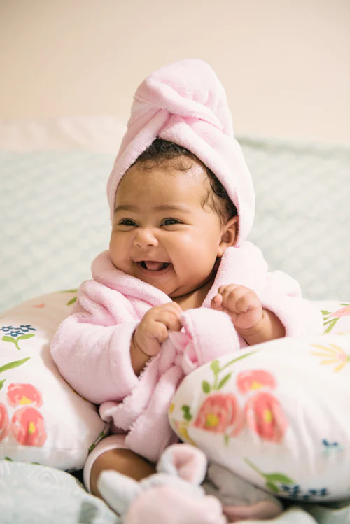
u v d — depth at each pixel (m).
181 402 0.69
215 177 1.04
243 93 2.03
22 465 0.76
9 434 0.79
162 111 1.03
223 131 1.12
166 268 0.99
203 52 2.01
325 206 1.61
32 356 0.89
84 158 1.71
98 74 2.01
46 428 0.80
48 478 0.75
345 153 1.73
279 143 1.73
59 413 0.81
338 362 0.69
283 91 2.03
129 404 0.80
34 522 0.65
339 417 0.62
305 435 0.62
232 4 2.00
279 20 2.01
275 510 0.64
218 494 0.66
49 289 1.42
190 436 0.68
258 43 2.01
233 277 0.99
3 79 2.01
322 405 0.63
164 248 0.96
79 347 0.86
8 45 2.00
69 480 0.77
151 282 0.99
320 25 2.01
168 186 0.97
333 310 1.10
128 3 1.99
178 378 0.81
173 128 1.02
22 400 0.81
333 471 0.61
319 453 0.61
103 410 0.83
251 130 2.04
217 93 1.09
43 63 2.01
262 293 1.00
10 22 1.99
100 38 2.00
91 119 1.87
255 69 2.02
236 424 0.64
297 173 1.68
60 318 1.10
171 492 0.58
